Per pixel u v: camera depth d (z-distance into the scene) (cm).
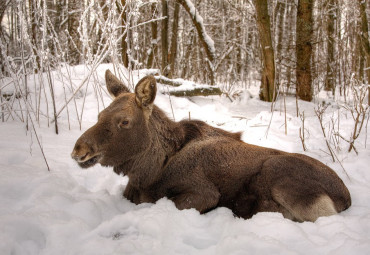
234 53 1777
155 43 1248
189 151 399
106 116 355
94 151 343
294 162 371
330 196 360
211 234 316
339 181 373
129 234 306
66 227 297
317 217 347
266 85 1000
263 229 305
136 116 364
